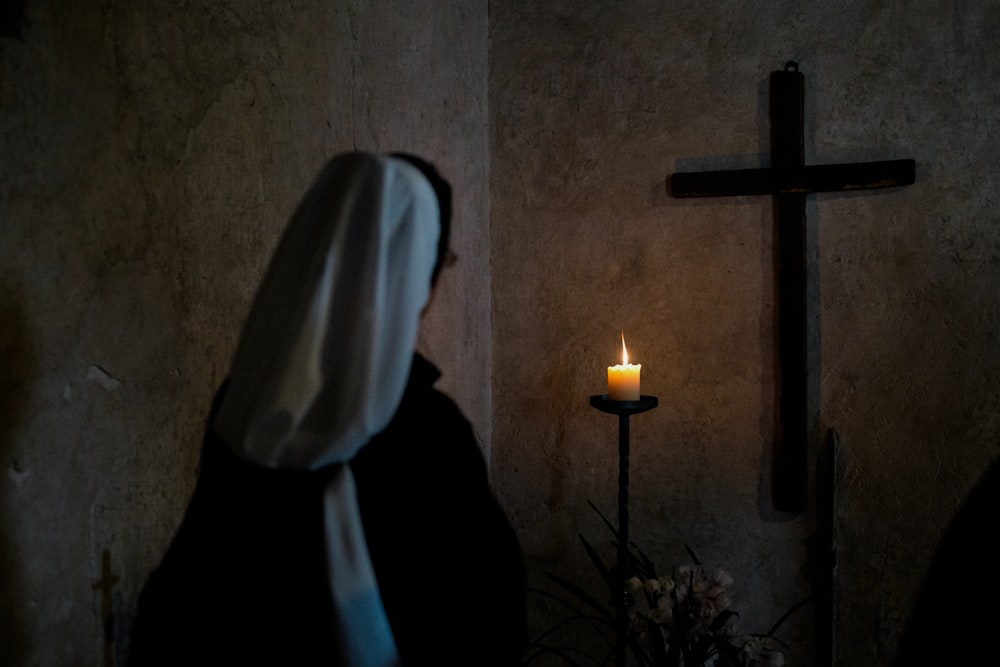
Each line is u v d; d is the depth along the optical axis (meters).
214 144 1.23
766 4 1.95
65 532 1.00
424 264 0.77
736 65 1.97
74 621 1.02
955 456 1.84
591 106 2.08
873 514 1.90
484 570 0.80
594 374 2.10
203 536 0.81
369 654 0.78
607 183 2.08
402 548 0.80
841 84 1.90
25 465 0.94
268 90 1.34
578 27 2.09
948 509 1.85
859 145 1.89
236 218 1.29
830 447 1.92
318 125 1.47
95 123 1.03
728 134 1.98
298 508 0.79
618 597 1.68
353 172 0.76
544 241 2.13
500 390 2.19
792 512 1.95
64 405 1.00
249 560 0.79
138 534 1.13
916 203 1.85
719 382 2.01
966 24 1.80
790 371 1.91
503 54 2.15
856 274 1.90
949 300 1.83
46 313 0.96
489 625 0.80
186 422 1.21
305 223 0.79
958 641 0.69
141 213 1.11
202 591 0.79
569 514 2.14
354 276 0.75
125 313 1.09
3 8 0.89
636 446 2.08
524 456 2.17
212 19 1.22
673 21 2.01
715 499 2.02
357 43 1.58
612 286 2.08
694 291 2.02
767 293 1.96
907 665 0.73
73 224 1.00
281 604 0.78
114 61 1.05
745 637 1.51
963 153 1.81
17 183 0.92
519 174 2.15
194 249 1.21
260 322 0.80
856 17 1.88
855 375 1.91
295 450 0.75
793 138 1.88
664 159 2.03
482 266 2.13
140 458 1.12
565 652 2.15
